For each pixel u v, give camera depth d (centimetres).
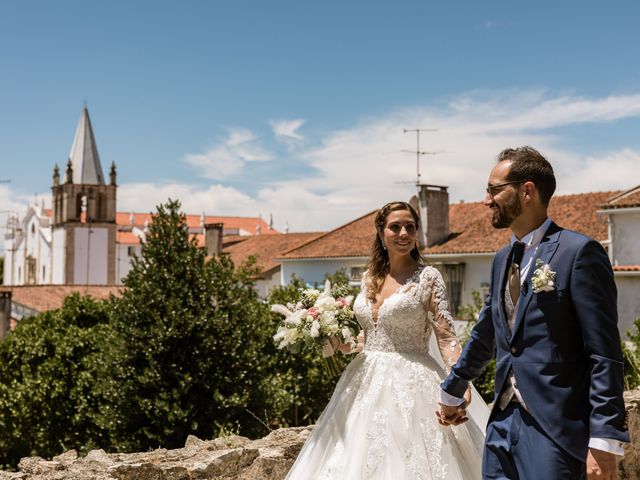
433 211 3238
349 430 477
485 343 386
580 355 338
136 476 522
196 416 1348
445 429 471
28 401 1705
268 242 5856
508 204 358
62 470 550
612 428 315
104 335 1477
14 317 4334
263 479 564
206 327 1368
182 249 1442
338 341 525
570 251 340
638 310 2372
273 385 1502
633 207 2398
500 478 348
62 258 9950
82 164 10075
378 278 514
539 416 336
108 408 1354
